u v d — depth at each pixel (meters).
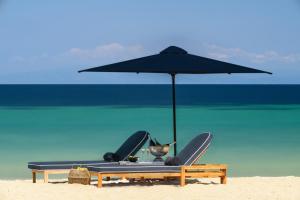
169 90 170.62
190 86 185.88
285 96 105.81
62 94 125.38
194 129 32.72
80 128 33.53
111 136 29.09
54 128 33.59
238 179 13.20
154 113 47.31
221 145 25.12
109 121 38.66
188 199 10.86
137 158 12.91
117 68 12.84
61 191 11.43
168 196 11.09
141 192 11.41
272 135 29.48
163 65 12.90
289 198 11.12
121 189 11.71
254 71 12.95
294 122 38.12
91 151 23.39
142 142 13.21
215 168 12.27
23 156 21.88
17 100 82.06
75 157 21.64
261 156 21.61
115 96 114.56
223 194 11.32
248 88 176.12
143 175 11.84
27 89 161.12
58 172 12.57
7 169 18.41
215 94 126.56
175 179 13.00
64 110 51.72
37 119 40.66
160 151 12.92
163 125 35.41
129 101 81.75
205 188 11.84
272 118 41.84
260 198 11.06
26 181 13.22
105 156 13.18
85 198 10.85
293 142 26.41
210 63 13.09
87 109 53.72
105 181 13.12
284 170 18.23
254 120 39.81
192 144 12.41
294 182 12.80
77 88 175.75
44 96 106.50
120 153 13.26
